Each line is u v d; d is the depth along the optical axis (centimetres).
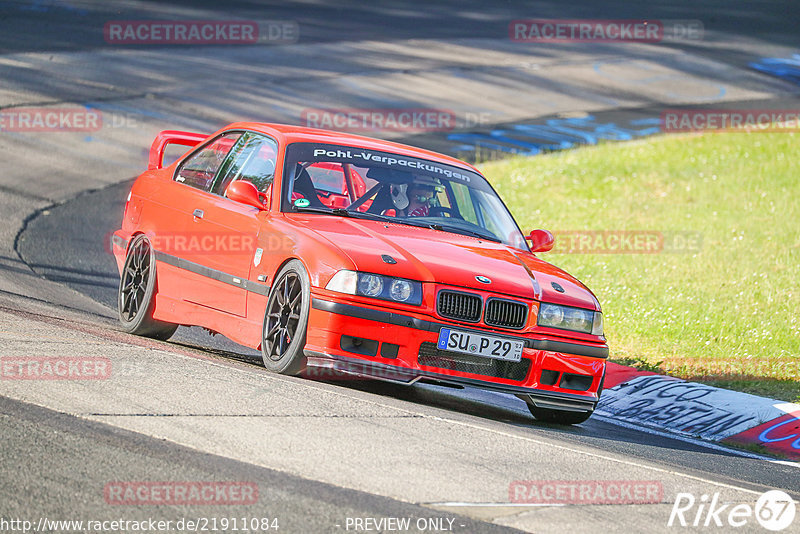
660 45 12331
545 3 14925
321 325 2233
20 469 1470
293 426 1814
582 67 10912
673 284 4147
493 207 2827
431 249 2409
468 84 9712
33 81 7700
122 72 8456
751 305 3859
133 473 1501
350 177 2662
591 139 7875
